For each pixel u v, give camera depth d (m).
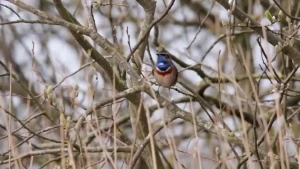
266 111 14.45
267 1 15.23
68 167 9.04
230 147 10.19
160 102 9.99
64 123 9.22
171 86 10.36
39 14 9.96
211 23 17.14
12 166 11.20
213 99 14.52
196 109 14.80
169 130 9.59
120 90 10.74
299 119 14.09
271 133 13.43
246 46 15.12
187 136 15.39
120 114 15.52
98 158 11.50
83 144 9.69
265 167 10.38
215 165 10.48
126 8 16.45
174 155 8.56
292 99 14.24
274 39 10.68
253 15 13.43
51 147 13.10
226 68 14.50
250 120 13.28
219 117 10.93
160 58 10.21
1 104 9.35
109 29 16.16
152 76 11.43
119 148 10.84
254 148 9.97
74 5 18.33
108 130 11.49
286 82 9.96
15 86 17.14
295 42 11.84
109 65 10.68
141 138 11.00
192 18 19.17
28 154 10.68
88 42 10.62
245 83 15.23
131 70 10.09
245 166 10.72
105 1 15.34
